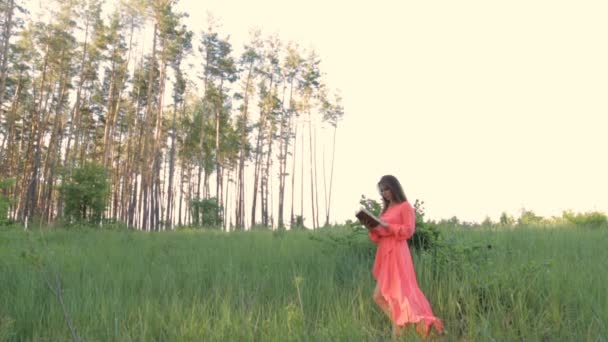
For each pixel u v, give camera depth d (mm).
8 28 25969
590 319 4555
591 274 5980
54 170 39281
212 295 5641
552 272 6023
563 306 5113
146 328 4426
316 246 9539
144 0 37531
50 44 37188
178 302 5340
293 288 6016
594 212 20922
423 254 7145
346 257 7867
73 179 24047
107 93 45906
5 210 9211
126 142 51000
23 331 4660
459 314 5352
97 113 46719
